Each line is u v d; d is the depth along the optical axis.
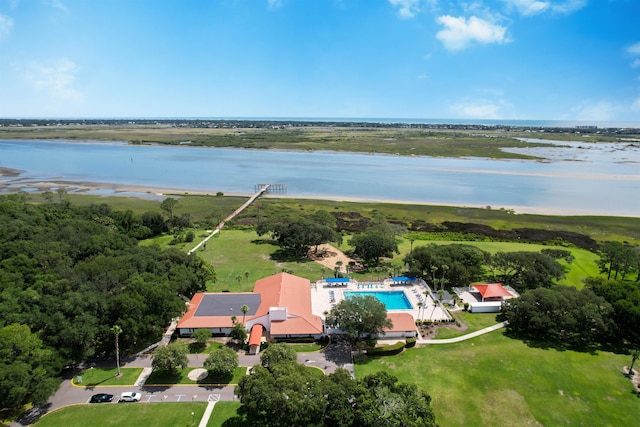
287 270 113.19
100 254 94.94
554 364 71.44
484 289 96.31
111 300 73.81
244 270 113.25
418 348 76.88
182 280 88.88
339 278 104.38
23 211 123.62
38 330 66.94
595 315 76.75
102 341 74.62
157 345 77.44
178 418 58.12
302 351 75.50
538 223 159.25
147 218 148.12
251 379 55.19
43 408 60.06
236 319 81.12
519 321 82.25
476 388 65.06
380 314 75.44
